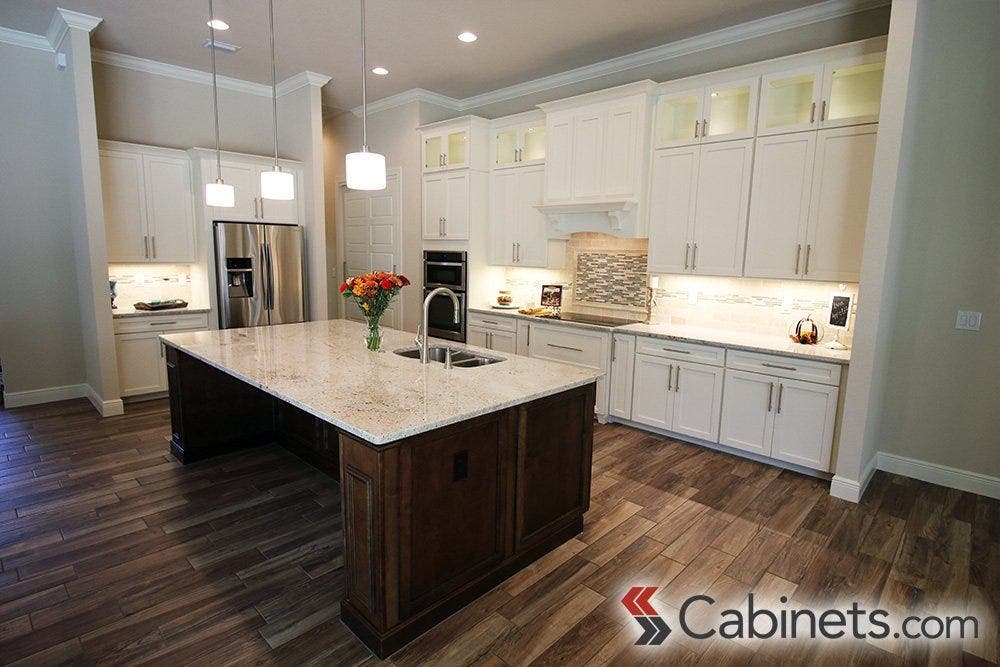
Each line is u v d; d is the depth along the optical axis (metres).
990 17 2.99
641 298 4.68
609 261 4.89
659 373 4.07
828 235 3.39
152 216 4.91
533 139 5.30
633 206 4.22
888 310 3.19
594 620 2.12
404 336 3.67
